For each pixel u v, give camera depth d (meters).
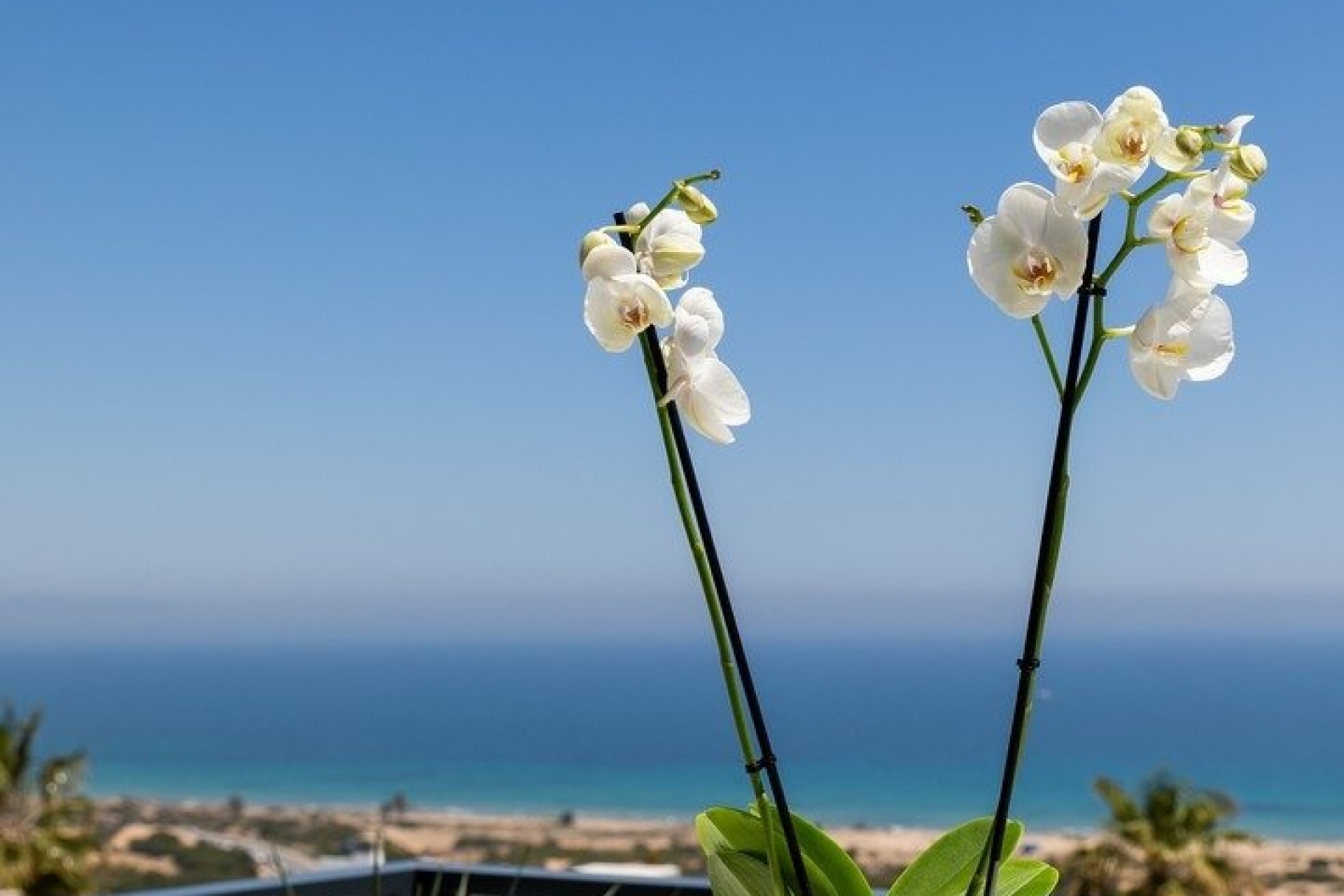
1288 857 48.03
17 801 13.25
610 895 2.98
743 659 1.21
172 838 51.44
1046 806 65.31
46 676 170.38
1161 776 16.33
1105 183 1.11
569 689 152.75
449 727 106.38
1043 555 1.13
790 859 1.32
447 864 3.08
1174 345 1.13
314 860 47.78
